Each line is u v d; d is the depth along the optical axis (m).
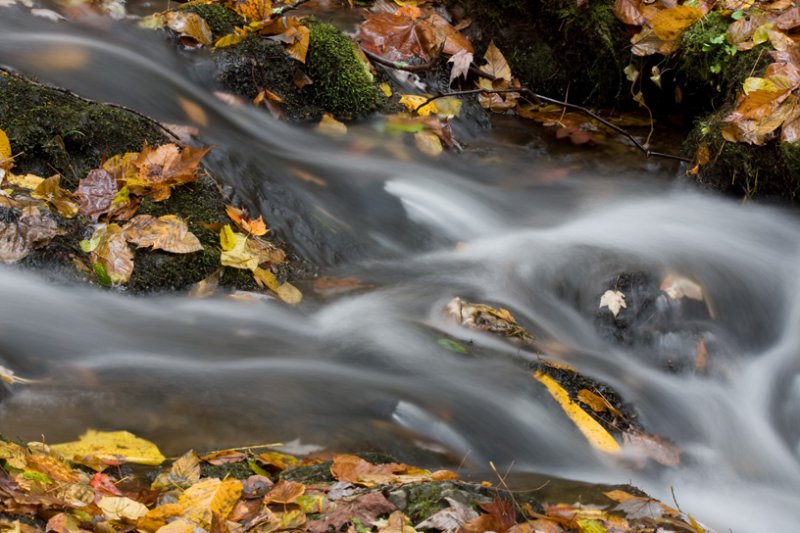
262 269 3.90
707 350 4.00
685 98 5.74
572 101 6.03
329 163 4.80
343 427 3.04
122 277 3.61
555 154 5.45
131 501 2.39
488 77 5.77
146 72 4.75
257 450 2.88
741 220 4.71
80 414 2.93
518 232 4.62
